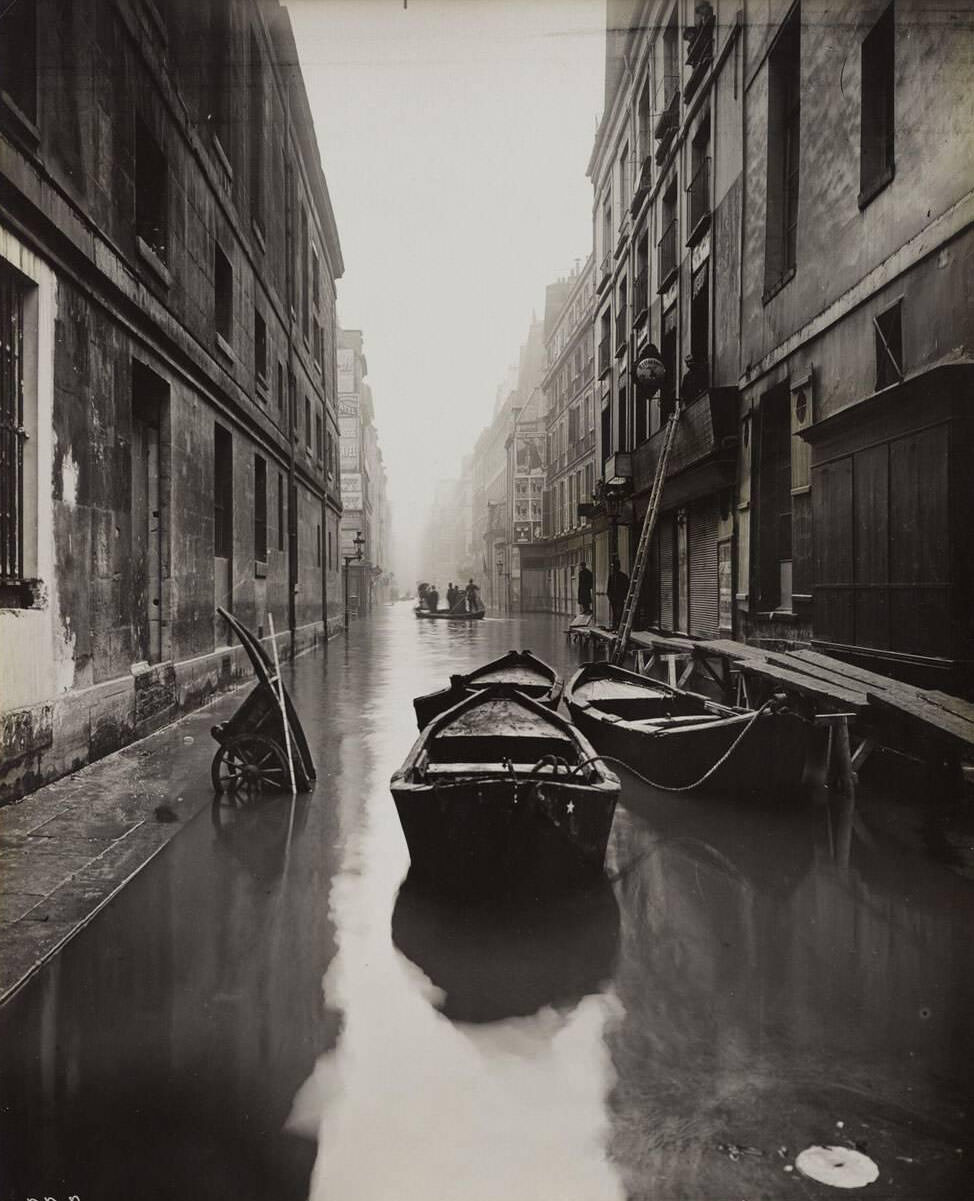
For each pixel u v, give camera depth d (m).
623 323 24.92
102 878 5.02
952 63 7.29
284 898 4.80
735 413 13.73
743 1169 2.57
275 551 18.28
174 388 10.77
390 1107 2.87
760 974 3.86
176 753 8.56
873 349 8.87
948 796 6.71
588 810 4.79
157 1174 2.54
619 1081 3.02
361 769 8.08
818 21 10.38
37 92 6.83
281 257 19.38
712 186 15.31
